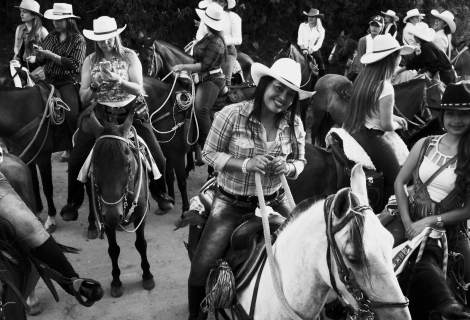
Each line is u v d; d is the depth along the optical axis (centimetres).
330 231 215
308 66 1070
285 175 302
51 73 615
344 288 216
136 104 512
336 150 464
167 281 499
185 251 559
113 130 407
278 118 291
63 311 449
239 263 289
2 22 1141
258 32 1354
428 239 298
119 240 578
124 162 400
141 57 736
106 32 461
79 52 605
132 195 430
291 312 244
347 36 1238
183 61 786
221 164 290
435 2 1489
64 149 619
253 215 302
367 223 204
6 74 777
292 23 1377
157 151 530
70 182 505
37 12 739
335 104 752
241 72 896
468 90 289
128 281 496
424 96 637
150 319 443
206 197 348
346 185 463
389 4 1433
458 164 296
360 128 453
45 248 303
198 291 318
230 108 294
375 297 201
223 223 310
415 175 318
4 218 295
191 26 1268
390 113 437
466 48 1040
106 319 440
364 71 444
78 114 605
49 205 591
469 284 303
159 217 637
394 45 425
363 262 199
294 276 245
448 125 298
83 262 529
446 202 304
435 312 250
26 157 577
